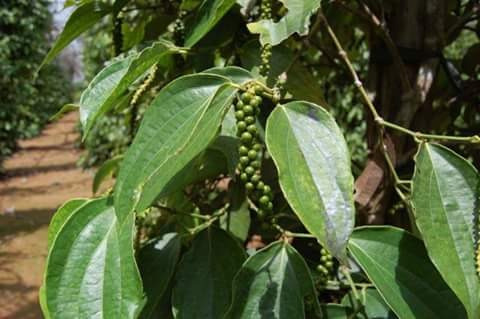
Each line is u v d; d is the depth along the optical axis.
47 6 5.80
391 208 0.72
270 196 0.52
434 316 0.55
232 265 0.61
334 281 0.67
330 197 0.49
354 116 2.07
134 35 0.85
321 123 0.51
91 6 0.68
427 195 0.54
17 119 5.52
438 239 0.53
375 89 0.73
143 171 0.52
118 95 0.58
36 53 5.71
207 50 0.69
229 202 0.71
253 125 0.52
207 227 0.63
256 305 0.57
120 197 0.52
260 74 0.59
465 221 0.53
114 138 3.72
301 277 0.58
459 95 0.80
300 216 0.48
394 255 0.58
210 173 0.72
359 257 0.57
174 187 0.60
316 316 0.61
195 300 0.60
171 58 0.72
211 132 0.51
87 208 0.56
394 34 0.71
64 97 10.88
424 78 0.70
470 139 0.55
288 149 0.50
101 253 0.55
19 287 2.38
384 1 0.73
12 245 2.93
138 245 0.66
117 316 0.52
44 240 3.02
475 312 0.51
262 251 0.58
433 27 0.70
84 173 4.97
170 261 0.62
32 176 5.09
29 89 5.48
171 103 0.53
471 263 0.52
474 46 0.90
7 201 4.06
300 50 0.70
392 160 0.66
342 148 0.50
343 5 0.70
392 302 0.55
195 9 0.77
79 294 0.53
